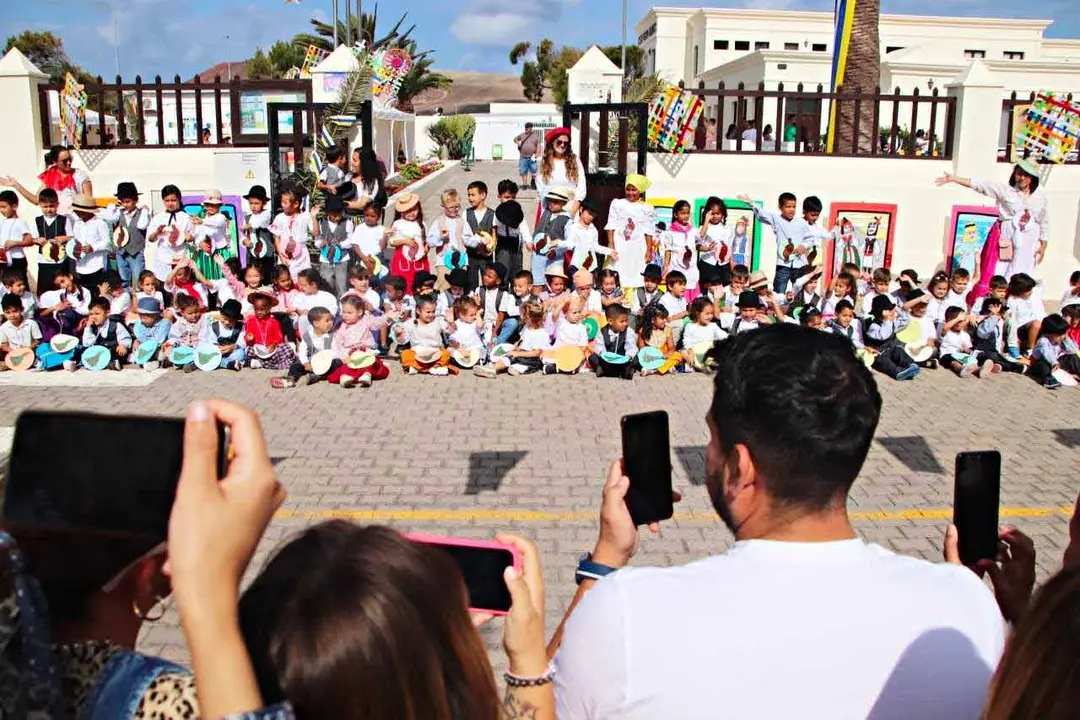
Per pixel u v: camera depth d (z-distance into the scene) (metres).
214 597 1.12
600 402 8.26
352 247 10.70
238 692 1.11
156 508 1.25
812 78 29.86
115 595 1.33
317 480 6.31
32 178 12.91
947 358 9.64
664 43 41.84
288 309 9.62
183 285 10.58
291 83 13.02
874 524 5.72
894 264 13.77
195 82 13.11
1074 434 7.54
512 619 1.71
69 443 1.25
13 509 1.25
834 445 1.61
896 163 13.68
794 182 13.50
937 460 6.88
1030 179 11.73
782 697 1.52
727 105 31.58
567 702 1.64
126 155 13.18
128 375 9.07
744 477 1.67
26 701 1.17
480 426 7.53
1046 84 28.44
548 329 9.38
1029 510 5.97
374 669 1.27
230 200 12.82
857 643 1.54
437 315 9.45
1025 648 1.22
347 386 8.68
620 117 12.65
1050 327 9.12
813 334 1.76
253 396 8.34
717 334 9.46
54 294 9.66
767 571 1.61
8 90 12.70
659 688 1.54
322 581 1.32
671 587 1.62
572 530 5.54
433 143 37.25
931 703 1.53
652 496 2.17
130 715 1.27
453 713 1.35
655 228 11.73
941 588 1.63
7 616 1.15
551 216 11.15
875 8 14.74
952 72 26.58
